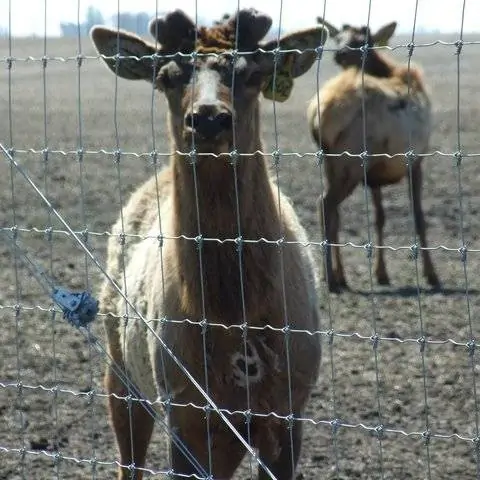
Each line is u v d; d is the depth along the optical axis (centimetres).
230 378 1559
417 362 2652
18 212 4716
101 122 8275
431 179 5384
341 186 3666
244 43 1673
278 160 1399
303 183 5278
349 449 2125
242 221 1546
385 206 4766
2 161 6253
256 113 1642
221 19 1711
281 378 1581
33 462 2066
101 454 2116
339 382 2506
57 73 14238
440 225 4400
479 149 6438
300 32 1680
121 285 1886
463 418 2269
